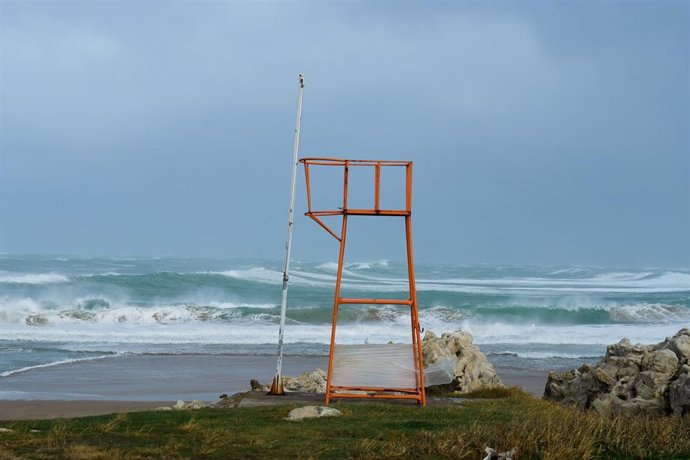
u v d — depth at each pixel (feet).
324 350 122.01
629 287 284.41
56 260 368.68
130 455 31.53
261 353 117.50
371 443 34.47
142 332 138.51
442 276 347.56
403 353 54.19
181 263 392.68
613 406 52.03
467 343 70.18
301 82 59.93
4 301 168.96
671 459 33.27
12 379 90.43
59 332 136.67
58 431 36.99
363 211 52.90
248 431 38.32
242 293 210.59
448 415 46.65
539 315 177.17
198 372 97.81
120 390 84.02
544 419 41.68
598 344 133.18
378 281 291.17
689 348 53.26
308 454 32.42
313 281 271.28
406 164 53.21
